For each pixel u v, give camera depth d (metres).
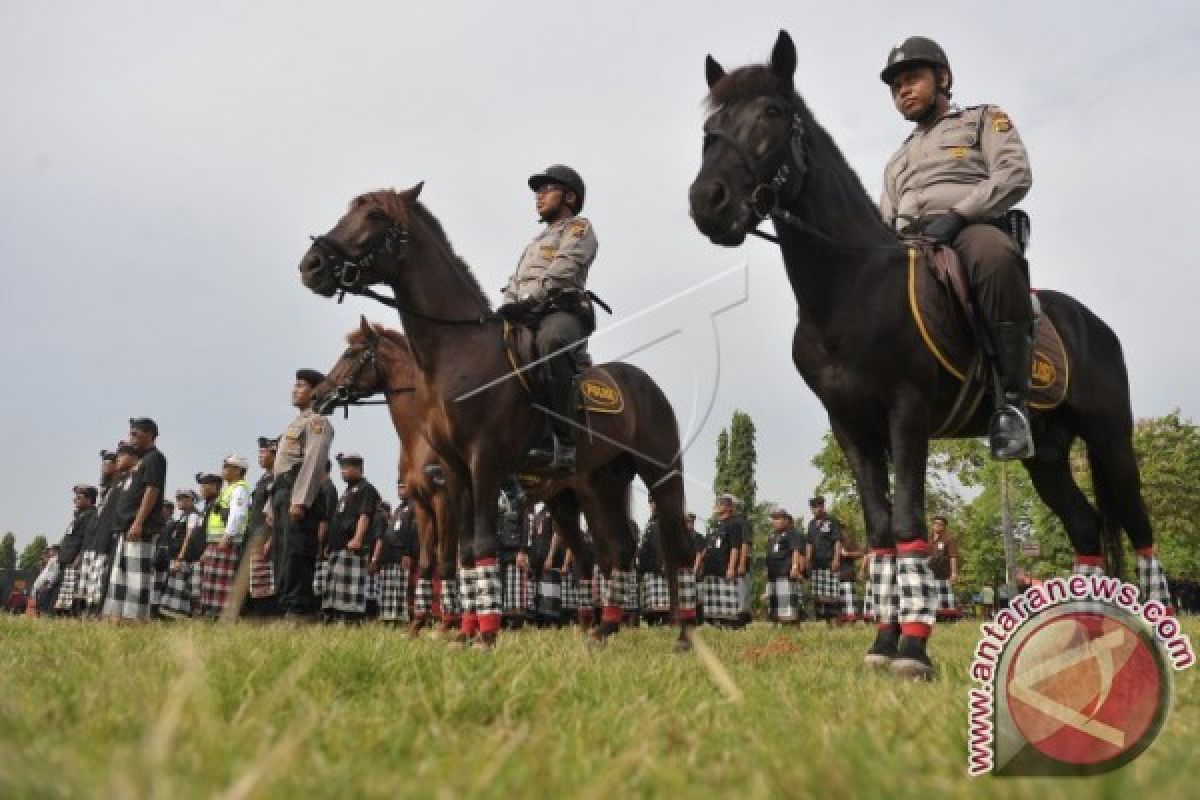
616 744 2.43
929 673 4.46
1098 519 6.12
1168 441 40.56
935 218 5.47
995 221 5.39
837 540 20.06
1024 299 4.90
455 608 8.87
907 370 4.87
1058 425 5.94
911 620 4.60
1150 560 5.96
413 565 14.50
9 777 1.60
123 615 9.98
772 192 4.88
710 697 3.37
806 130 5.09
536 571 17.00
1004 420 4.91
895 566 5.27
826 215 5.04
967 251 4.94
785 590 18.81
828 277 5.02
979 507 47.00
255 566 11.38
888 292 4.91
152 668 3.41
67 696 2.84
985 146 5.43
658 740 2.44
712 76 5.38
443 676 3.40
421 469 10.24
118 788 1.46
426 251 6.55
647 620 17.41
